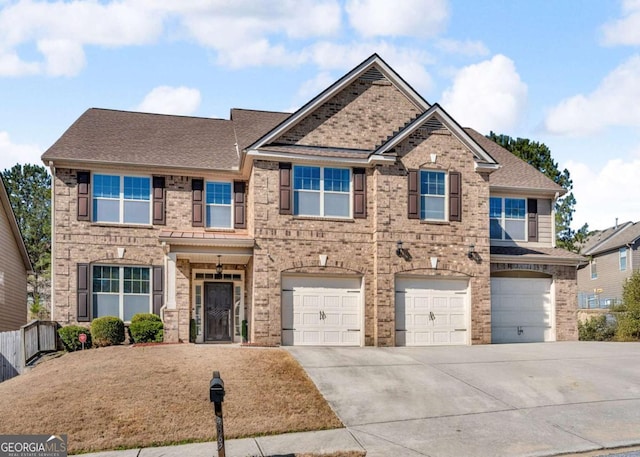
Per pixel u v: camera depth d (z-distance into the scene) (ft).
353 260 70.90
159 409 41.14
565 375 53.36
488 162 74.59
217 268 75.36
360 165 71.97
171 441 37.24
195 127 90.89
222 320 78.69
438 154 73.31
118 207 75.92
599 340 96.99
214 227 78.43
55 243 73.36
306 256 69.82
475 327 72.59
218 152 82.53
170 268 69.92
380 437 38.34
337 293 70.74
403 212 71.56
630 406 45.03
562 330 82.02
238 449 36.06
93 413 40.40
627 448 37.14
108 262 74.74
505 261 80.59
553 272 82.58
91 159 74.43
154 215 76.43
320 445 36.81
